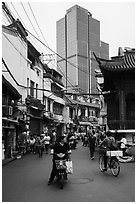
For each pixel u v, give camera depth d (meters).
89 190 8.06
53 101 37.75
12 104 19.58
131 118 21.55
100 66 19.59
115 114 24.67
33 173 11.62
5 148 17.92
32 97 27.02
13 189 8.40
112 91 24.14
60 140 9.29
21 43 24.42
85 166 13.55
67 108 44.62
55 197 7.27
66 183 9.20
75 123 48.75
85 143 30.56
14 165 14.40
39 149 18.84
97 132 27.09
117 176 10.48
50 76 35.47
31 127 27.36
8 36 22.42
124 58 21.17
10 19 13.91
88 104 54.94
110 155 10.66
